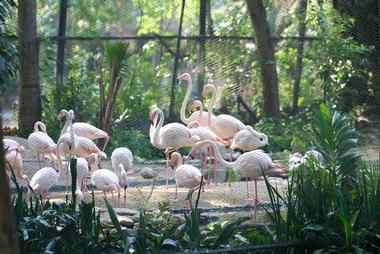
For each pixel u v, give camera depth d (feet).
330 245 21.58
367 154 38.09
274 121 55.62
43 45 54.85
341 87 51.98
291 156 39.24
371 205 22.30
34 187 30.19
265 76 56.08
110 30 61.21
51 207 23.88
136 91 57.47
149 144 53.26
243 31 63.57
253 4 55.57
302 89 57.47
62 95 55.06
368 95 51.37
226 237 21.75
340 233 21.68
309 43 55.67
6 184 10.93
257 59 57.06
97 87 56.65
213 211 30.86
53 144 37.99
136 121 56.39
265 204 31.96
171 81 58.18
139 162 47.29
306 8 56.24
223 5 66.95
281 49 58.03
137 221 27.66
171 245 21.48
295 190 24.03
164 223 25.09
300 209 22.47
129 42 58.29
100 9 60.13
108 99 52.21
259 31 55.77
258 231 25.31
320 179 23.00
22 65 52.16
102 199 32.09
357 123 49.42
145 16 69.51
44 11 63.98
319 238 21.74
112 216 21.48
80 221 21.93
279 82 60.95
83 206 21.40
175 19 67.77
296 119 54.75
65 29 56.44
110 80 52.08
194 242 21.47
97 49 57.41
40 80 56.39
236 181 39.17
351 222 21.16
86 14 59.62
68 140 35.50
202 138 37.04
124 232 21.53
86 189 33.94
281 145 51.67
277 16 58.39
